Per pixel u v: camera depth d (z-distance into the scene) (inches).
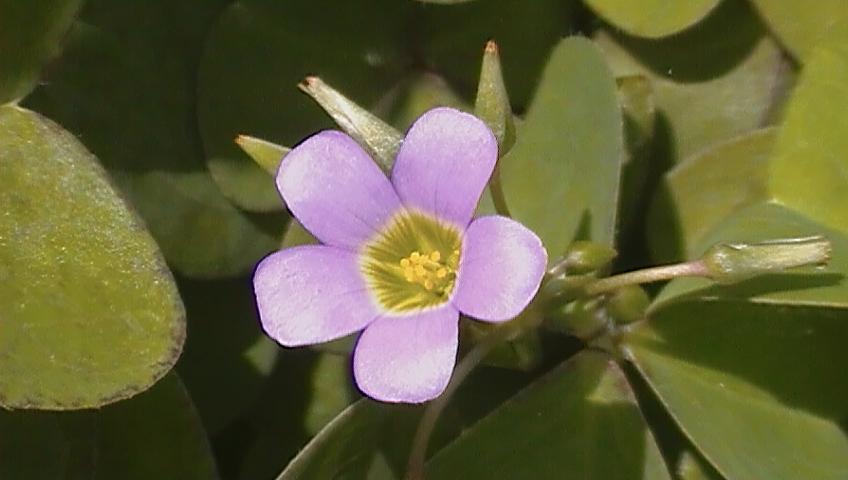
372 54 8.3
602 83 7.6
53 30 7.6
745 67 8.2
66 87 8.2
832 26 7.7
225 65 8.2
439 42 8.3
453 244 6.9
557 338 8.0
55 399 7.2
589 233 7.6
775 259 6.8
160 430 7.8
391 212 6.8
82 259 7.2
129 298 7.2
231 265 8.2
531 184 7.7
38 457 7.8
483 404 7.9
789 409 7.5
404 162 6.7
